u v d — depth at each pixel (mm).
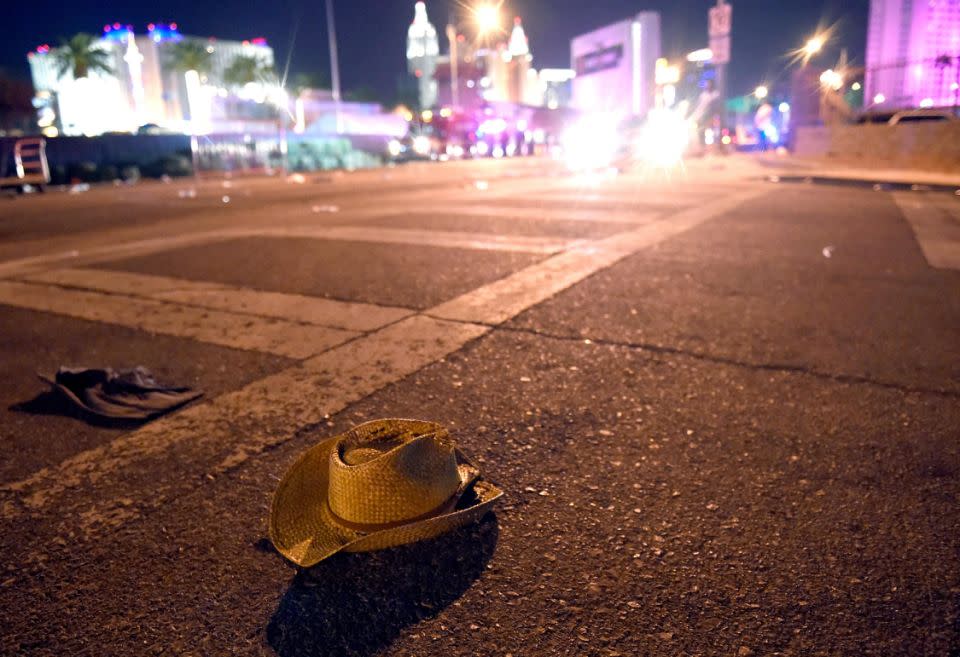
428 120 66250
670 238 8414
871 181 18516
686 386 3439
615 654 1676
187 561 2086
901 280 5875
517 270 6441
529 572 1987
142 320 4891
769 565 2002
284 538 1972
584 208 12164
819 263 6684
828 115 30422
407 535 1941
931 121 22438
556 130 78375
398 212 12125
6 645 1749
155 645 1742
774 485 2453
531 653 1684
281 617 1828
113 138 33875
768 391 3355
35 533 2258
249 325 4688
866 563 2004
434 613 1827
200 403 3336
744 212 11320
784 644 1701
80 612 1870
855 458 2646
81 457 2789
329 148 43969
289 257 7328
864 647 1689
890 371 3615
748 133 96375
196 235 9500
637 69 173500
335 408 3230
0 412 3273
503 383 3520
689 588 1907
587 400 3279
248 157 38594
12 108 41594
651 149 50250
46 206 16766
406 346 4156
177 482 2572
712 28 49469
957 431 2869
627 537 2148
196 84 76625
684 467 2598
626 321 4656
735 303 5121
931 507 2293
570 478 2527
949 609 1813
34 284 6270
